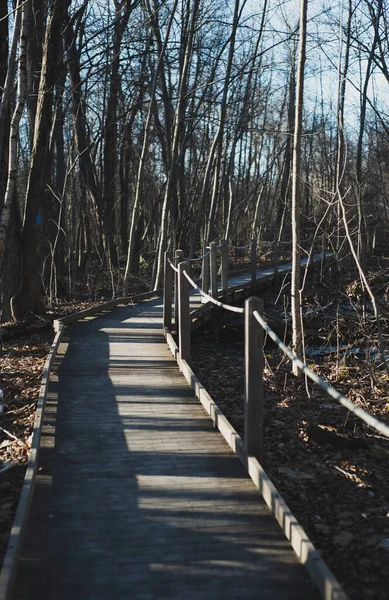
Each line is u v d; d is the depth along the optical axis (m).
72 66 18.31
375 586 3.84
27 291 12.59
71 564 3.72
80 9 16.12
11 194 9.41
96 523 4.21
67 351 9.52
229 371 10.38
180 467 5.14
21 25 9.41
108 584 3.52
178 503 4.50
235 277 20.19
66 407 6.74
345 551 4.26
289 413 7.76
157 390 7.41
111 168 23.22
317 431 6.72
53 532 4.09
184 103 18.81
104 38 20.09
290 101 27.19
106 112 22.95
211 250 13.71
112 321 12.18
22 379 8.41
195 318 12.11
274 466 5.90
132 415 6.48
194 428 6.09
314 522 4.71
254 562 3.75
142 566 3.70
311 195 27.25
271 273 21.64
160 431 6.00
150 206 31.25
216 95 19.98
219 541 3.99
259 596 3.43
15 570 3.48
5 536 4.31
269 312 15.45
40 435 5.59
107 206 22.73
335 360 10.78
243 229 35.72
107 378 7.94
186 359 8.41
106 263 23.73
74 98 18.80
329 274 18.69
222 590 3.48
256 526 4.18
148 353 9.35
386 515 4.88
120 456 5.38
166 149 23.86
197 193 27.27
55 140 19.70
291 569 3.69
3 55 12.08
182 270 8.29
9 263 12.38
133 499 4.57
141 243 24.70
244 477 4.95
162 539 4.01
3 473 5.38
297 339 9.30
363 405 8.18
